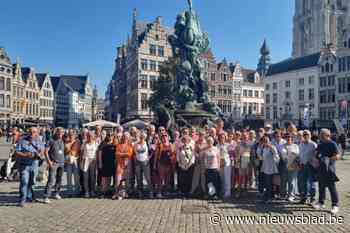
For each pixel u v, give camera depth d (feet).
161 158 43.70
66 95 475.72
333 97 254.06
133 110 273.75
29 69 325.83
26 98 314.96
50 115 377.09
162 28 271.90
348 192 46.80
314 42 361.10
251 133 46.11
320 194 37.65
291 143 41.63
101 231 28.86
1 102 269.03
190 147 44.27
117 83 383.04
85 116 552.82
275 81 311.88
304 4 380.17
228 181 43.75
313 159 37.88
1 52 272.51
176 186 47.88
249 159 45.06
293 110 290.15
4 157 85.35
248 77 344.90
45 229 29.50
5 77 272.92
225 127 97.55
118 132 47.50
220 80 300.61
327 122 198.29
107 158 44.06
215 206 38.37
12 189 47.91
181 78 99.55
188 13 100.58
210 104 99.14
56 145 41.68
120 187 42.96
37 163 40.32
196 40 100.01
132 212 35.37
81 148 44.96
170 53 274.57
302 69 281.74
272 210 36.58
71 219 32.65
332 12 355.36
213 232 28.55
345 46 236.63
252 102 333.01
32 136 39.65
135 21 287.69
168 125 89.92
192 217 33.32
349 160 94.68
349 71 232.32
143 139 44.01
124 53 354.95
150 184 43.70
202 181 43.70
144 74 263.90
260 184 43.68
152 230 29.01
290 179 41.47
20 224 31.04
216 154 42.80
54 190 47.19
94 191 45.11
